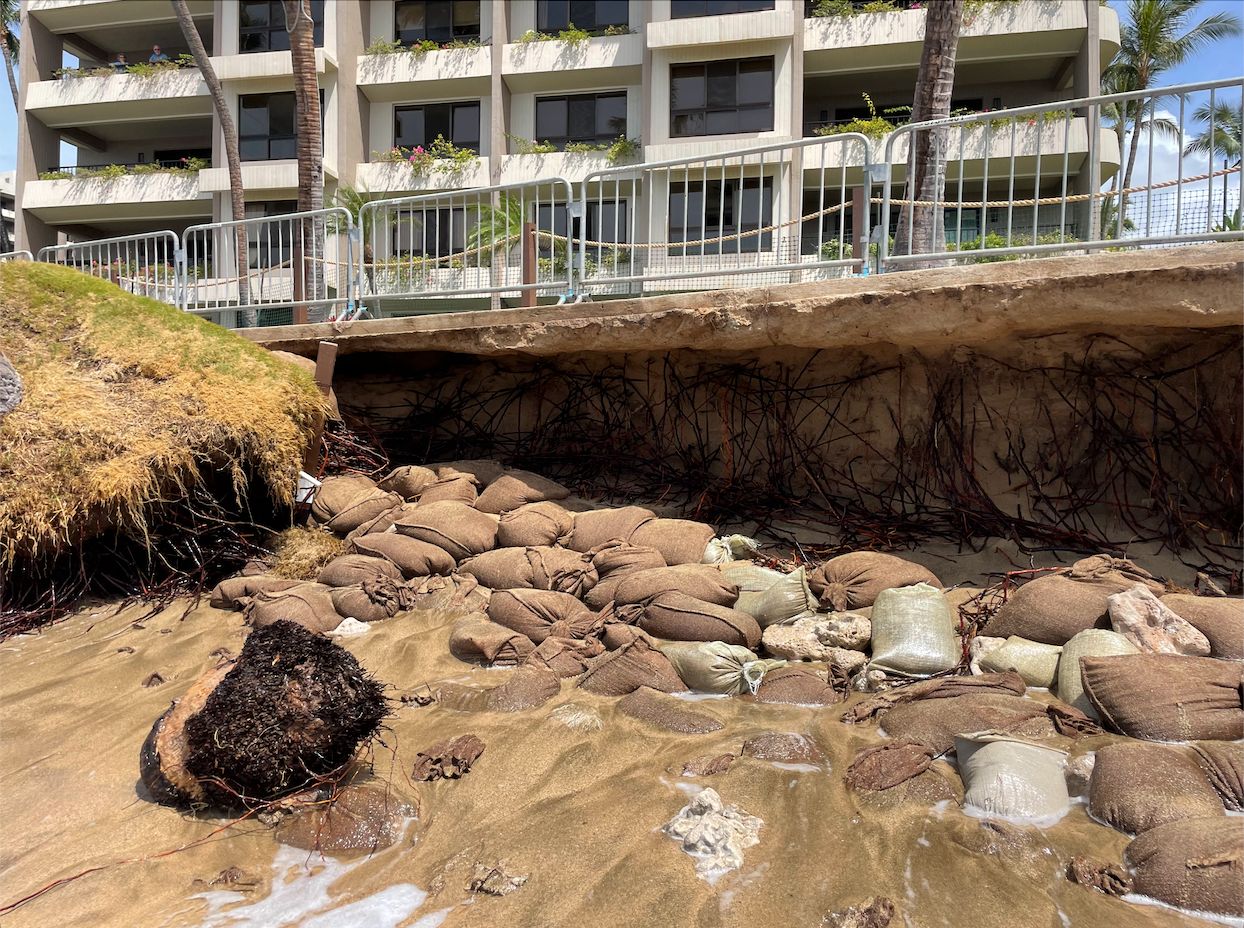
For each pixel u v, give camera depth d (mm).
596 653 4711
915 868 2779
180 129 27422
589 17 23469
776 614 4887
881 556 5219
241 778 3328
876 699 4000
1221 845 2604
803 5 21047
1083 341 5613
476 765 3625
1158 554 5293
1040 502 5836
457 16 24297
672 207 18016
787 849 2920
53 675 4816
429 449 8328
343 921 2682
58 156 27094
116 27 27172
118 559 6184
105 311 6805
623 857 2910
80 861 3096
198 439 6105
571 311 6910
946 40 9039
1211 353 5285
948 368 6133
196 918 2727
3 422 5762
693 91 21234
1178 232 4953
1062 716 3662
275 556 6348
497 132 22766
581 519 6207
